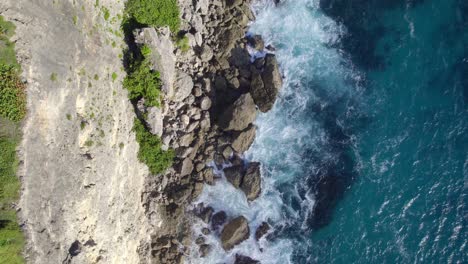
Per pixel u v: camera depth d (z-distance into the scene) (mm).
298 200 45125
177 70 43688
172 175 44250
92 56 35906
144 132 42344
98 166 36656
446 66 47094
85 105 35562
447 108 46094
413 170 44875
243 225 43750
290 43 47156
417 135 45656
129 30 40281
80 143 35406
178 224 44156
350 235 44156
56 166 32781
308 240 44531
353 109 46656
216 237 44438
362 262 43375
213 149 44781
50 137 32281
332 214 44844
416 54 47438
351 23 47688
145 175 43500
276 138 45875
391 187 44750
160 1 41438
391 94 46781
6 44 29641
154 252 43812
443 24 47625
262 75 45406
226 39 45156
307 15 47688
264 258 44094
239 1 45469
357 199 44875
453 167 44656
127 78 40312
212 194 44938
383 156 45469
